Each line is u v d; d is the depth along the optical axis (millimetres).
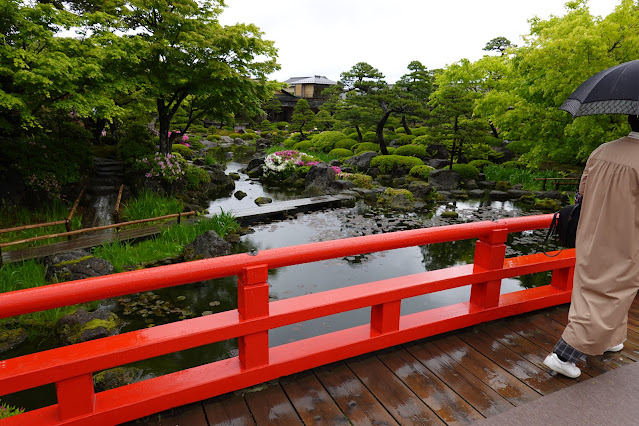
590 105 2043
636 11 11570
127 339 1960
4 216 9102
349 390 2260
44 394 4074
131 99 13180
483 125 17609
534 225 2936
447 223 10969
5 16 7363
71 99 8125
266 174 18172
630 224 1995
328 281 6852
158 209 10391
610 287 2086
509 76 18109
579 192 2275
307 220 11133
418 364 2500
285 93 50125
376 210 12555
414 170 17656
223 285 6598
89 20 8828
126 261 7215
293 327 5328
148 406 1993
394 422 2023
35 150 10047
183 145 22719
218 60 11297
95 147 14406
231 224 9703
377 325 2617
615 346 2475
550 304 3215
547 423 1990
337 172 17438
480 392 2252
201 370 2217
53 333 5074
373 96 21172
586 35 10422
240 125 42562
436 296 6270
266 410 2102
